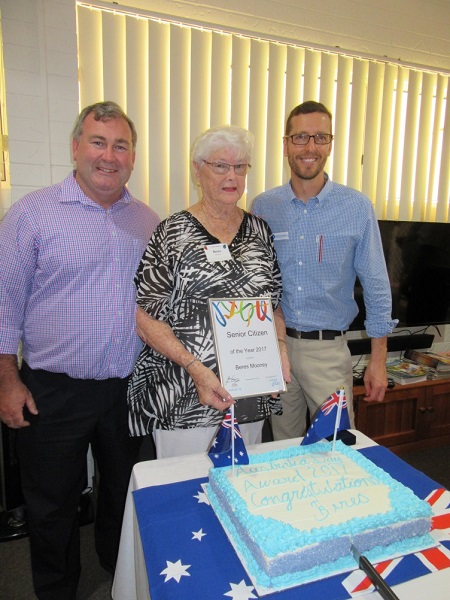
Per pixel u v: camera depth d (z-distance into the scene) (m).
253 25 2.46
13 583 1.72
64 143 2.20
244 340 1.12
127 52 2.22
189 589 0.73
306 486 0.91
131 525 1.12
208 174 1.29
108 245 1.42
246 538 0.80
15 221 1.37
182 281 1.28
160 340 1.25
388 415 2.63
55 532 1.50
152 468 1.12
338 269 1.73
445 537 0.86
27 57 2.08
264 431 2.26
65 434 1.46
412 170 2.98
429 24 2.89
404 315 2.82
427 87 2.92
